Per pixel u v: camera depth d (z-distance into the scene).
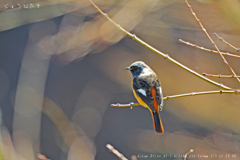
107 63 16.20
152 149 14.20
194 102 13.75
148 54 15.34
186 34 14.13
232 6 8.59
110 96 16.11
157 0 11.82
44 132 13.61
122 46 15.98
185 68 5.57
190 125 14.09
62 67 16.33
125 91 16.19
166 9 13.00
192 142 13.55
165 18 13.38
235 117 13.15
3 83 15.11
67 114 15.56
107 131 15.38
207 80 5.49
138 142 14.60
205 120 13.66
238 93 5.41
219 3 8.87
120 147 14.70
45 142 13.52
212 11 11.93
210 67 13.38
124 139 15.04
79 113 15.66
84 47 12.89
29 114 11.24
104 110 15.88
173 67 14.62
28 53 12.52
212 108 13.48
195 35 13.77
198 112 13.57
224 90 5.47
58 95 15.98
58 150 13.35
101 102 16.05
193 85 14.01
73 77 16.31
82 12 11.93
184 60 14.22
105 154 14.64
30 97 11.56
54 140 13.54
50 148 13.43
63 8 10.78
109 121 15.61
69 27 12.73
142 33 14.48
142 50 15.52
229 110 13.27
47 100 11.73
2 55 15.35
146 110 15.92
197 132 13.71
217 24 12.52
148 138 14.60
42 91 11.83
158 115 6.91
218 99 13.49
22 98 11.48
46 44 12.54
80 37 12.16
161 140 14.30
